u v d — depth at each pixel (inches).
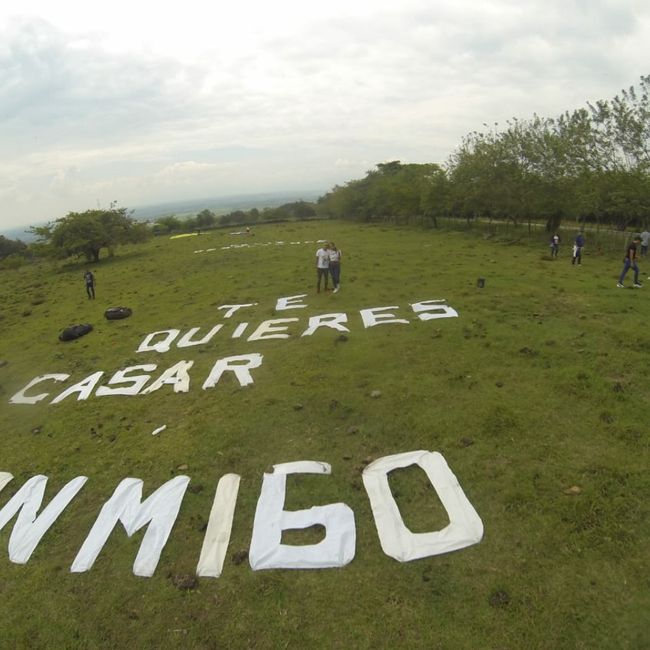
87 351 657.6
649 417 346.3
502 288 725.9
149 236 1947.6
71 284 1294.3
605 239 1298.0
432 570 250.4
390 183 2397.9
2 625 251.4
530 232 1545.3
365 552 265.9
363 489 310.0
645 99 1141.7
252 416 409.7
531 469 309.6
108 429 430.6
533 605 226.1
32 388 555.5
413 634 220.1
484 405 382.9
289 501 305.7
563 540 257.1
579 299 644.7
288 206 3639.3
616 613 218.2
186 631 234.1
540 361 449.1
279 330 620.7
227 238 2009.1
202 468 350.0
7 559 297.1
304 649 219.3
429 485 307.6
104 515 318.3
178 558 277.0
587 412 361.1
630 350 457.7
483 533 267.6
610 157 1213.1
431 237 1589.6
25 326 867.4
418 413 384.5
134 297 979.9
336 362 496.7
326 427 381.1
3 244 2770.7
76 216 1712.6
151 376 534.6
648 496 277.7
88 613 251.1
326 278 800.3
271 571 260.4
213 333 647.1
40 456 403.2
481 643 213.2
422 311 631.8
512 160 1536.7
